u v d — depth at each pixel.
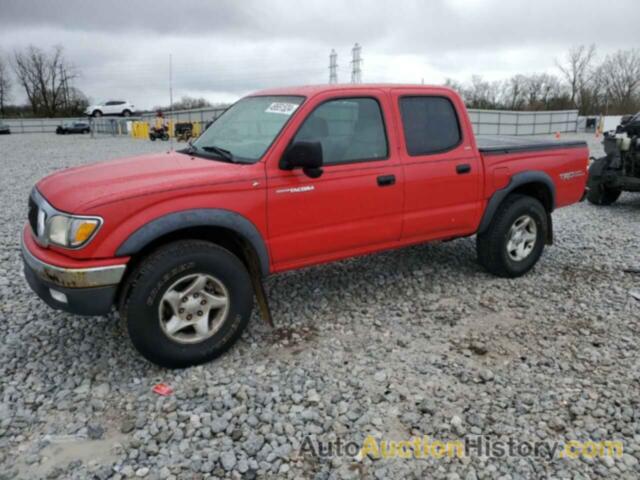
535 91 66.50
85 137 43.44
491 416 3.01
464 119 4.67
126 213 3.14
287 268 3.90
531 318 4.32
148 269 3.21
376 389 3.28
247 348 3.81
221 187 3.43
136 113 54.91
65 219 3.10
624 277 5.27
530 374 3.46
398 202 4.26
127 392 3.26
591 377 3.42
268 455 2.70
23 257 3.52
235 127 4.22
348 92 4.03
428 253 6.01
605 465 2.63
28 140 37.56
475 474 2.57
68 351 3.75
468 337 3.98
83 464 2.64
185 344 3.44
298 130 3.76
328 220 3.93
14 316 4.31
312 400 3.16
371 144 4.14
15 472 2.58
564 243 6.55
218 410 3.07
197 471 2.60
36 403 3.15
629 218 8.09
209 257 3.39
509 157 4.94
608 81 64.12
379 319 4.30
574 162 5.49
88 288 3.10
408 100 4.36
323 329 4.12
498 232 4.96
